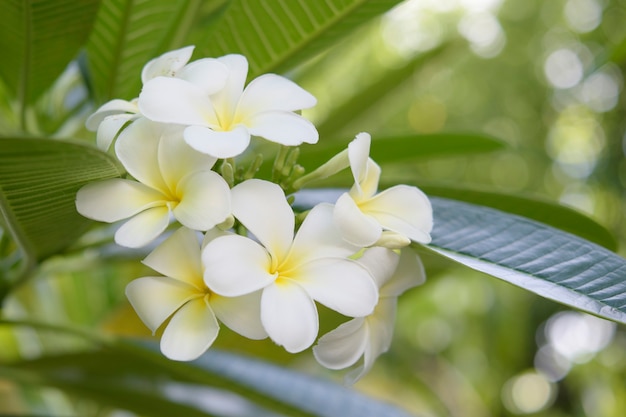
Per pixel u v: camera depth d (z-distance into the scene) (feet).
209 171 2.16
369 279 2.16
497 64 9.37
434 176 9.09
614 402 9.20
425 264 3.44
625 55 3.28
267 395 2.82
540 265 2.28
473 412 9.02
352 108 3.60
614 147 8.52
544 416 10.09
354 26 2.63
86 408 3.78
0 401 3.58
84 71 2.89
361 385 7.61
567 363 10.00
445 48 3.69
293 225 2.18
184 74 2.23
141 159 2.18
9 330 3.66
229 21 2.58
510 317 9.01
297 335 2.10
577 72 8.97
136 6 2.59
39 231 2.39
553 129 9.50
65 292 3.81
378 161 3.25
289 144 2.16
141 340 2.81
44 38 2.52
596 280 2.24
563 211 2.77
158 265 2.17
